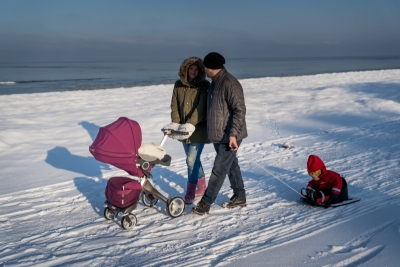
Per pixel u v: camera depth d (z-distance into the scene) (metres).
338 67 61.91
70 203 5.13
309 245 3.75
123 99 16.09
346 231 4.04
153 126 10.32
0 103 14.72
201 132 4.84
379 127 9.98
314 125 10.55
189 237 4.02
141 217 4.61
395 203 4.81
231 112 4.44
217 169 4.53
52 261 3.53
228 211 4.75
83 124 10.59
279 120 11.38
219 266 3.37
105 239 4.00
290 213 4.64
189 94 4.82
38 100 15.73
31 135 9.25
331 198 4.79
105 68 76.69
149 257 3.59
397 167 6.37
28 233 4.18
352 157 7.13
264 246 3.76
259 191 5.50
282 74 41.72
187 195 5.04
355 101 14.40
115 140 4.10
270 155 7.51
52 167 6.88
